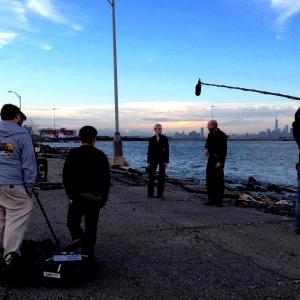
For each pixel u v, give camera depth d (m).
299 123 7.35
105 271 5.17
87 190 5.01
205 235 7.11
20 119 4.97
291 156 63.41
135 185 14.39
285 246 6.54
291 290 4.72
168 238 6.85
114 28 23.17
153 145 11.38
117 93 23.19
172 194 12.30
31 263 4.53
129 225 7.71
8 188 4.69
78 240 5.05
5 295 4.32
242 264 5.59
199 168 32.56
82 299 4.29
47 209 8.95
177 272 5.21
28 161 4.75
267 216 9.08
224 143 10.12
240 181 22.19
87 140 5.09
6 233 4.72
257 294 4.57
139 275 5.06
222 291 4.62
